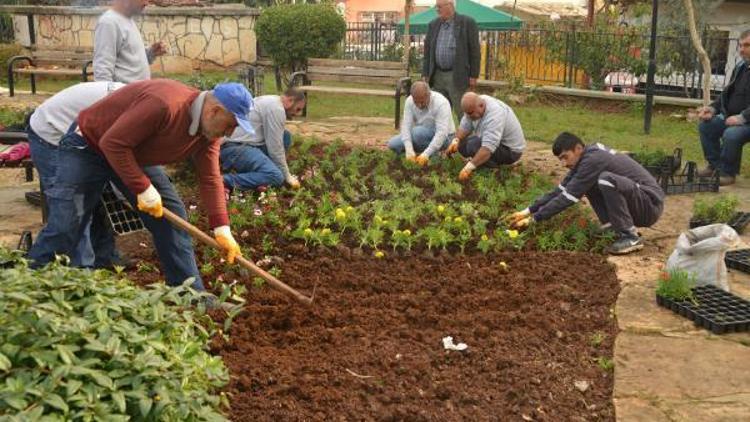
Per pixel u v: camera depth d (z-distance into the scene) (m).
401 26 21.22
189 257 5.54
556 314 5.48
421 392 4.40
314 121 13.14
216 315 5.28
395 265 6.55
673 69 16.06
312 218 7.55
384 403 4.28
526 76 17.70
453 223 7.17
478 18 21.00
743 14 17.05
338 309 5.59
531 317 5.35
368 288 6.04
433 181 8.65
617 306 5.59
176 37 19.36
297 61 17.02
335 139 10.45
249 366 4.57
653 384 4.49
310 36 16.58
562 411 4.26
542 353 4.89
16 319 3.05
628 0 19.41
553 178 9.19
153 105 4.70
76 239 5.29
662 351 4.89
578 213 7.62
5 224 7.47
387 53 20.83
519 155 9.15
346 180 8.67
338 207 7.68
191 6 20.47
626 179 6.70
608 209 6.77
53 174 5.59
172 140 4.86
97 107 4.95
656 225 7.59
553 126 13.41
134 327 3.25
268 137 8.16
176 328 3.44
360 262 6.61
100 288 3.41
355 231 7.22
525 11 26.03
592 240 7.05
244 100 4.75
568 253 6.73
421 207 7.79
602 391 4.48
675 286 5.53
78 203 5.20
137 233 7.07
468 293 5.96
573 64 16.84
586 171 6.78
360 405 4.24
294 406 4.18
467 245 6.98
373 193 8.45
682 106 14.81
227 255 5.22
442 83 11.74
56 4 21.22
